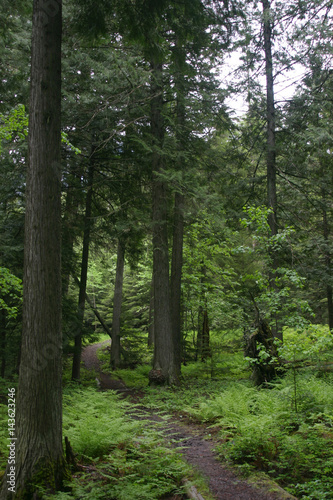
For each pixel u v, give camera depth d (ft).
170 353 40.37
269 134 45.98
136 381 47.50
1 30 28.14
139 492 13.41
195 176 42.83
